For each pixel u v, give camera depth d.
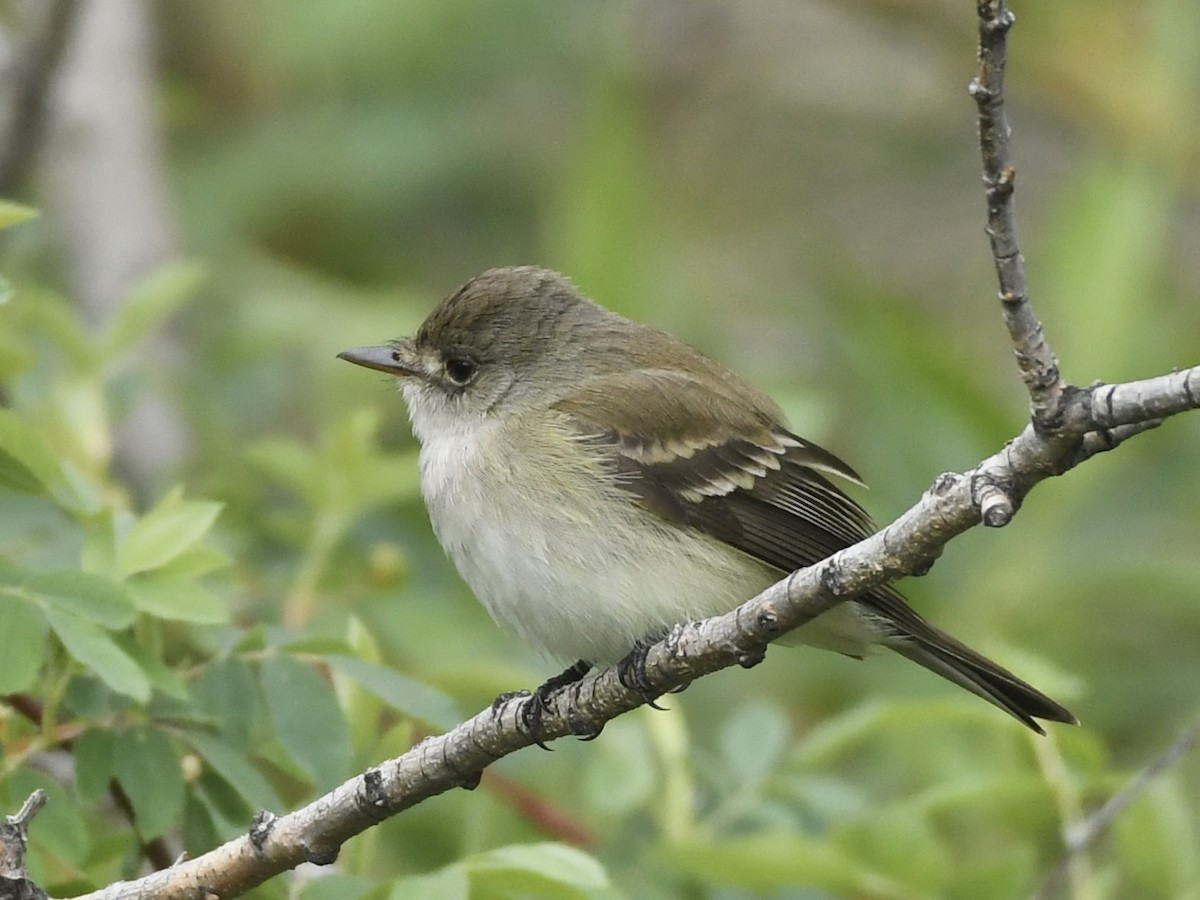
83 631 7.45
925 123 19.00
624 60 15.41
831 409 12.69
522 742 7.32
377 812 7.33
